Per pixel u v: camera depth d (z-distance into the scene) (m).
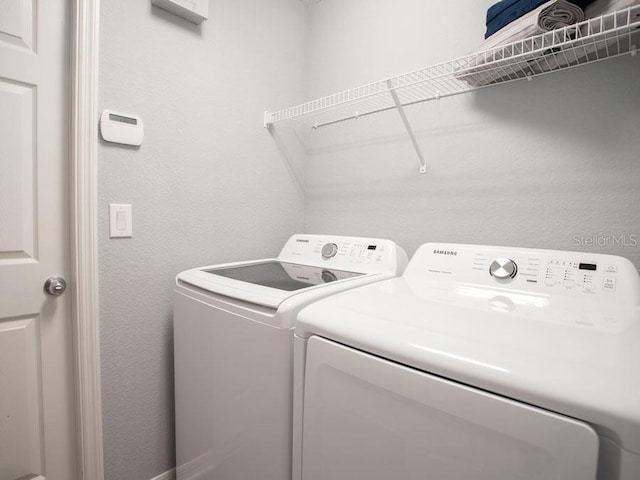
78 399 1.23
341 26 1.81
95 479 1.25
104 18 1.20
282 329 0.87
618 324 0.72
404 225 1.58
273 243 1.85
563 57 1.05
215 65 1.53
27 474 1.18
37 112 1.14
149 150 1.34
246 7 1.64
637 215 1.04
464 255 1.16
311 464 0.82
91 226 1.20
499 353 0.58
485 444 0.55
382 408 0.67
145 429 1.39
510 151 1.27
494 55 1.04
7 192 1.10
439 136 1.45
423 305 0.87
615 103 1.06
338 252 1.51
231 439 1.04
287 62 1.87
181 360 1.27
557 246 1.18
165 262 1.41
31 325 1.17
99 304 1.25
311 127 1.98
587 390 0.48
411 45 1.52
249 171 1.71
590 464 0.46
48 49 1.15
